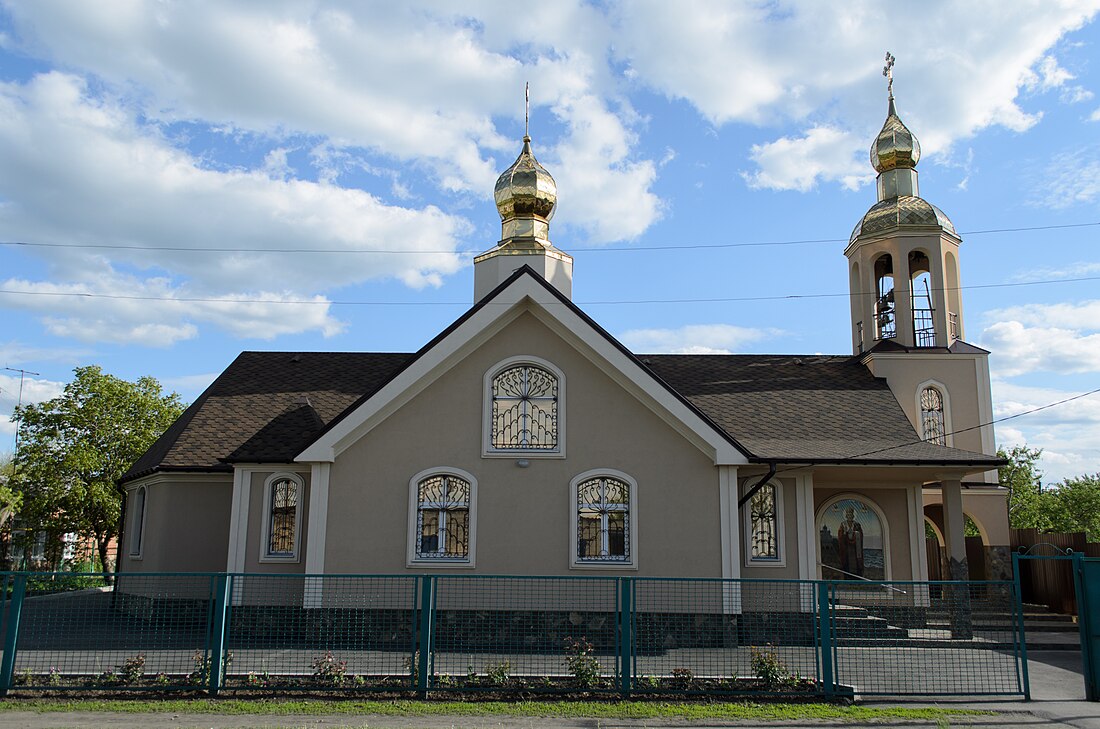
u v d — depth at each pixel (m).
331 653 14.52
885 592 21.92
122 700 11.93
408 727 10.70
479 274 26.67
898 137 27.95
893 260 26.83
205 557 21.38
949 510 20.84
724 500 17.94
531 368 18.52
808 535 20.20
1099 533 49.41
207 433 22.34
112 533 38.16
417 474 17.92
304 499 20.00
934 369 25.81
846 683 13.91
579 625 17.42
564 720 11.16
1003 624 22.58
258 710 11.44
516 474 18.00
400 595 17.44
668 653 14.78
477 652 16.06
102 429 36.81
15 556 40.34
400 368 17.98
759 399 23.66
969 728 11.12
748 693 12.45
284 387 24.30
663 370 25.89
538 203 26.42
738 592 17.47
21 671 12.77
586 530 17.94
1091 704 12.64
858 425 22.33
